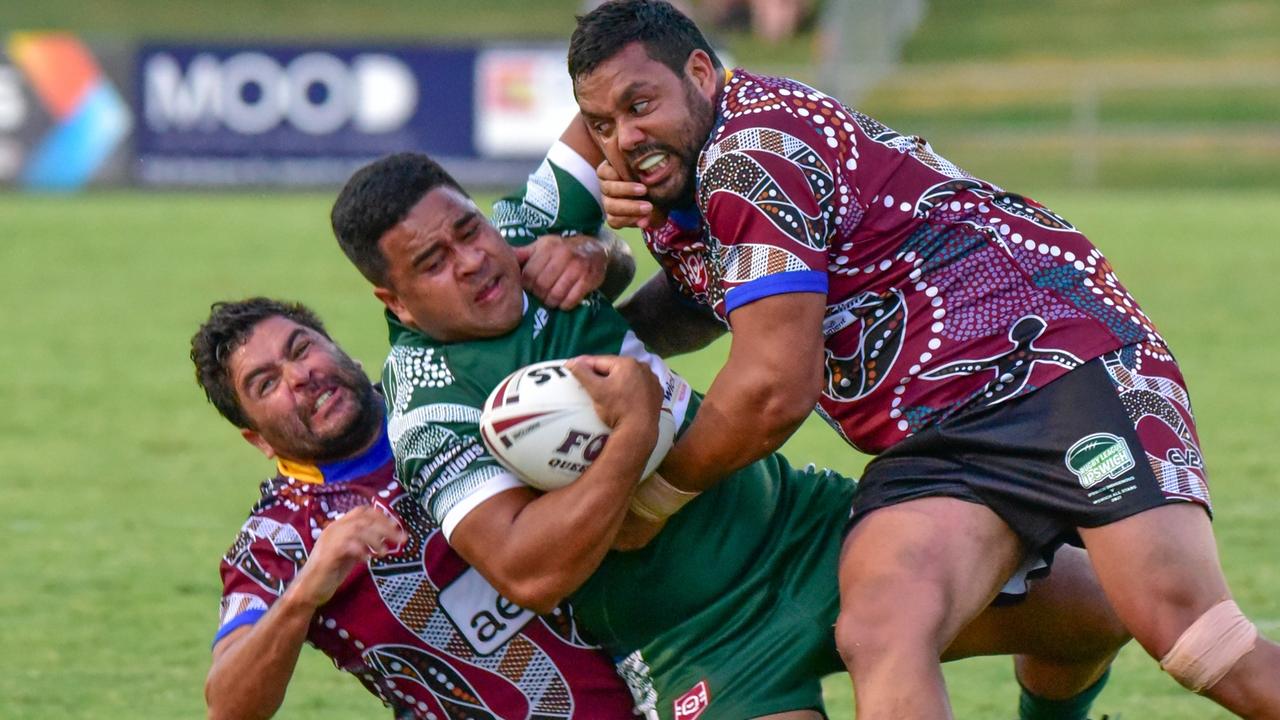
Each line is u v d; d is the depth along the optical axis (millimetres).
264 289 34500
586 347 10320
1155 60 67000
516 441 9359
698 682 10047
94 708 12594
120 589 15711
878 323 9922
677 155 9812
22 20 77875
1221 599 9289
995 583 9703
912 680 9039
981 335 9758
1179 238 40781
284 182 51688
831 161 9703
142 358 28094
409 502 10133
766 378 9336
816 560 10273
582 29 9820
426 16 78875
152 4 80438
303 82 51250
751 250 9438
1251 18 71375
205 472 20547
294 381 9953
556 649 10211
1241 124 60062
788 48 71562
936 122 61344
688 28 9922
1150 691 12766
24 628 14531
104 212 47438
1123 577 9383
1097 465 9438
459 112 51000
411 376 9969
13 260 38719
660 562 10102
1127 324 9883
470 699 10234
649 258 37094
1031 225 10062
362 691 13148
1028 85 64000
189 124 51562
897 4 71625
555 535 9250
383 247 9727
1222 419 22281
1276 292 32719
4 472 20484
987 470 9680
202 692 12953
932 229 9906
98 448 21812
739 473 10414
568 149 10797
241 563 10086
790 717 9930
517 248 10461
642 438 9289
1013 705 12539
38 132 51562
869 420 10070
